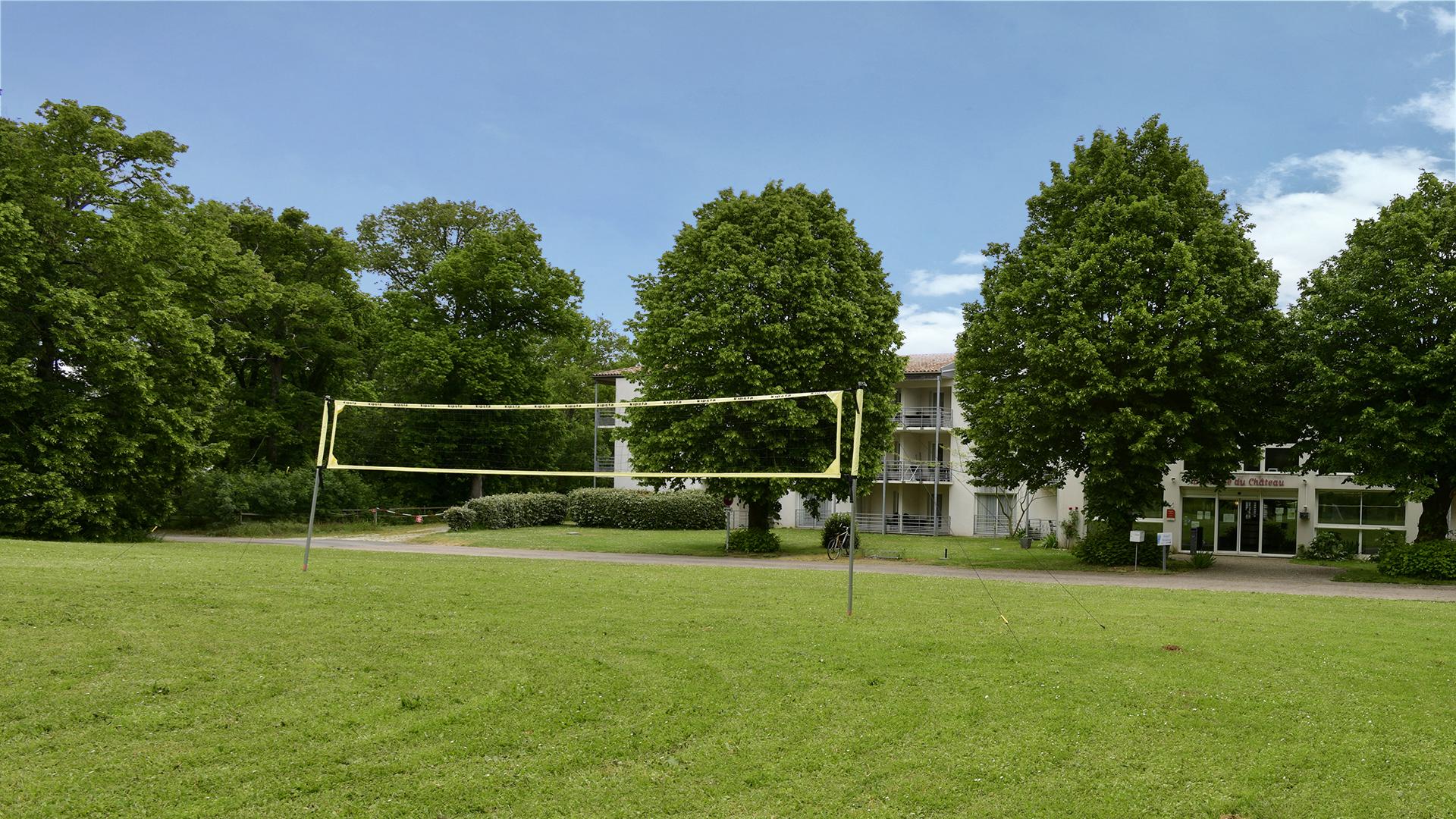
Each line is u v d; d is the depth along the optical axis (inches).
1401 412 850.1
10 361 949.2
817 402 1112.8
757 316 1083.9
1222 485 1012.5
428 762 271.4
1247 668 388.5
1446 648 440.1
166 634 400.5
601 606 511.2
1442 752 293.7
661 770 270.8
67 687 322.0
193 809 236.7
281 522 1546.5
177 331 1035.9
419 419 1849.2
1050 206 1061.1
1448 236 897.5
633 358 2763.3
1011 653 406.9
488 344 1811.0
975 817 244.7
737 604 536.1
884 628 459.5
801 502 1950.1
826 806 248.8
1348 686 363.9
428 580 602.9
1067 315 928.3
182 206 1229.1
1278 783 269.3
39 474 959.0
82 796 241.8
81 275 1018.7
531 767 270.2
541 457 2018.9
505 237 1900.8
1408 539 1232.8
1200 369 903.1
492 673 358.0
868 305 1159.0
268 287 1502.2
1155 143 1024.9
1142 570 975.0
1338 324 892.6
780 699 335.9
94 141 1089.4
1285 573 951.0
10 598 449.1
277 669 355.6
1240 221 1032.2
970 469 1090.7
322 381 1873.8
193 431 1099.3
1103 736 303.6
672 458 1122.7
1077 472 1066.1
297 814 236.2
